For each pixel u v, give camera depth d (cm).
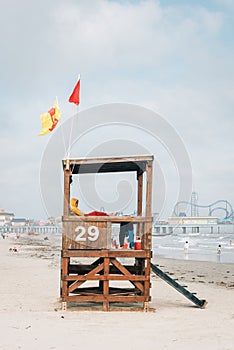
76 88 984
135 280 929
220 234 11156
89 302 1004
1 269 2127
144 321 789
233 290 1430
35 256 3459
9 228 16738
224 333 675
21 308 959
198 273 2266
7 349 557
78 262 2462
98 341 614
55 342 602
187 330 701
